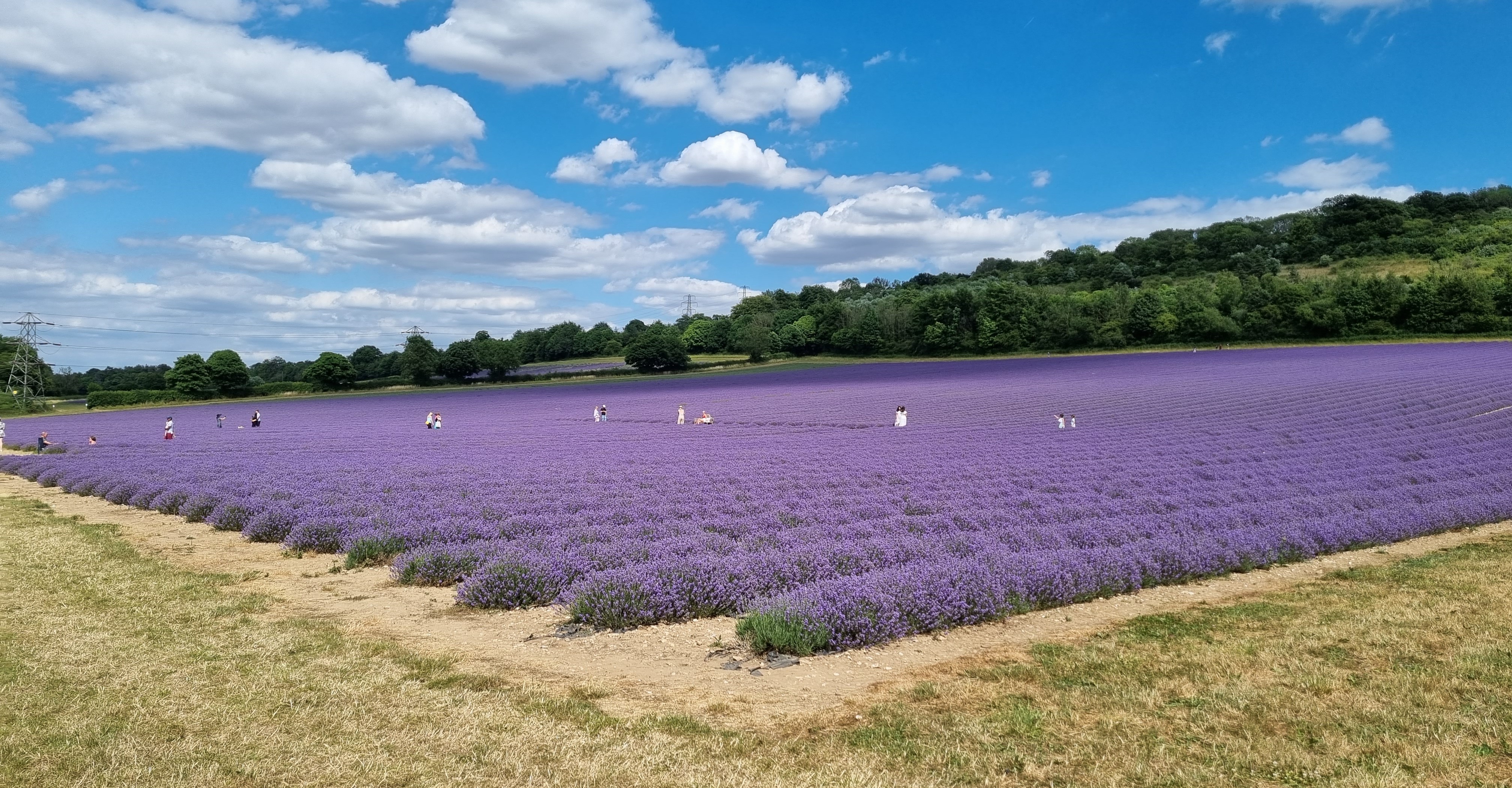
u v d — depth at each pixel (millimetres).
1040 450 29641
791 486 21594
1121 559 11625
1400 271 119250
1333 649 7969
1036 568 10906
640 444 38281
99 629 8648
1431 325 88062
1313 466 23641
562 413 66188
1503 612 9172
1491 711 6211
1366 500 17547
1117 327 108312
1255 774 5254
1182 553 12172
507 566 10945
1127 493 19328
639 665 8023
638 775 5207
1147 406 48031
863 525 15211
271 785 5000
